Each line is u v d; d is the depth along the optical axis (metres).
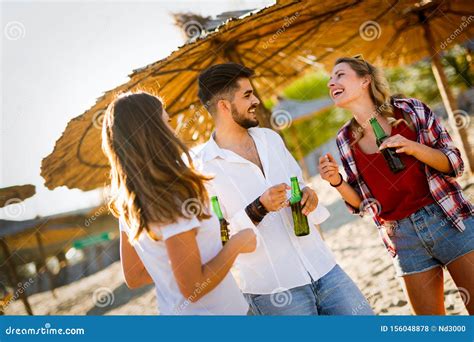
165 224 1.91
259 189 2.55
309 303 2.46
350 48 3.85
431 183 2.53
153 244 1.99
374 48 3.87
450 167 2.51
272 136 2.69
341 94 2.70
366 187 2.66
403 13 3.60
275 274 2.47
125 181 1.96
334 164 2.68
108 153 2.02
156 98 2.06
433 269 2.60
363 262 4.23
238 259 2.52
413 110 2.61
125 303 4.83
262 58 3.76
